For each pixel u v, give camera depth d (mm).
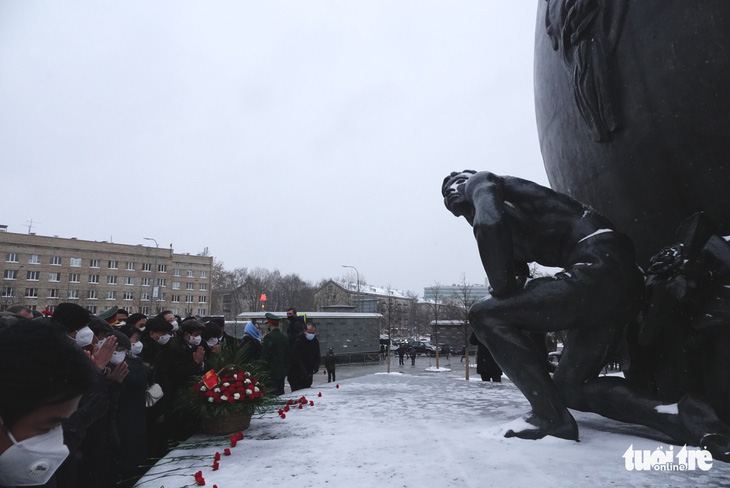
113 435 4008
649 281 3842
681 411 3371
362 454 3465
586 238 3762
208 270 87125
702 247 3520
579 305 3584
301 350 9242
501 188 4082
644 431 3977
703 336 3588
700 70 3574
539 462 3137
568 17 4375
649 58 3834
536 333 4117
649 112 3889
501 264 3744
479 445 3592
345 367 30031
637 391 3641
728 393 3502
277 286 107562
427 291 117750
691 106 3650
